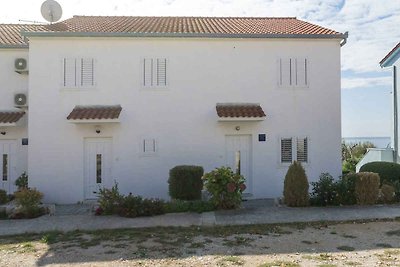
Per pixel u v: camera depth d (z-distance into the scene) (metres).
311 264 6.93
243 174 14.62
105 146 14.38
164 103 14.40
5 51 15.51
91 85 14.25
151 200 11.78
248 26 16.34
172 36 14.24
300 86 14.74
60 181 14.06
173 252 7.82
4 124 14.55
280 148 14.65
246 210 11.67
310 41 14.78
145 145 14.32
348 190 12.16
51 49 14.13
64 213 12.23
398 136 17.89
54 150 14.06
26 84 15.54
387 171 14.44
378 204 12.20
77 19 17.00
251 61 14.63
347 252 7.65
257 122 14.56
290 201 12.14
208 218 10.64
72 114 13.58
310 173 14.63
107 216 11.31
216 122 14.48
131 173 14.23
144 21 17.00
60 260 7.45
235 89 14.59
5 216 11.52
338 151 14.73
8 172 15.49
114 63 14.31
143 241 8.68
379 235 8.88
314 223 10.09
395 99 18.20
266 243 8.39
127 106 14.30
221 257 7.44
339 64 14.88
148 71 14.40
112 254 7.76
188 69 14.50
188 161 14.39
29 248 8.32
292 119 14.69
